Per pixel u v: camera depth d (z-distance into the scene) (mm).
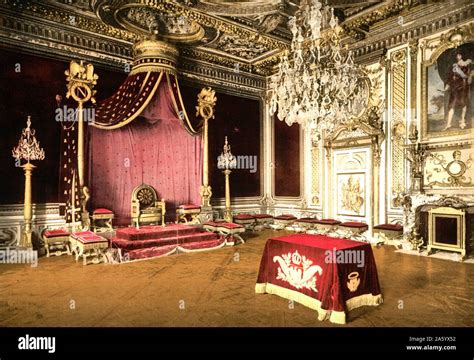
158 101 7688
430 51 6863
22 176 6504
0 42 6262
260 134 10328
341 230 8234
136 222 7230
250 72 9961
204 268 5539
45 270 5379
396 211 7367
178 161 8266
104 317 3531
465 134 6301
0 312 3650
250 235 8852
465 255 5984
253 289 4480
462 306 3838
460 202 6219
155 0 6004
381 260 5980
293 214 9703
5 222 6309
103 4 6059
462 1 6207
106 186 7273
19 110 6473
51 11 6547
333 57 5668
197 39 7844
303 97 5320
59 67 6941
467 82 6273
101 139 7195
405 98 7258
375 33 7641
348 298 3678
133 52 7660
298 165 9562
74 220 6430
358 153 8086
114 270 5398
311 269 3832
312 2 6027
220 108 9422
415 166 6906
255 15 6492
